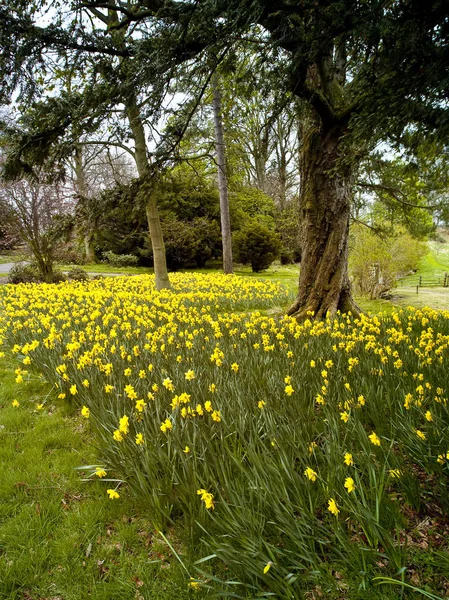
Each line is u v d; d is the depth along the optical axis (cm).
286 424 263
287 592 155
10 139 631
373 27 243
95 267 2152
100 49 444
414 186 644
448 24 229
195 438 242
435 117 280
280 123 511
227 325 545
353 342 401
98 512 220
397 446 259
